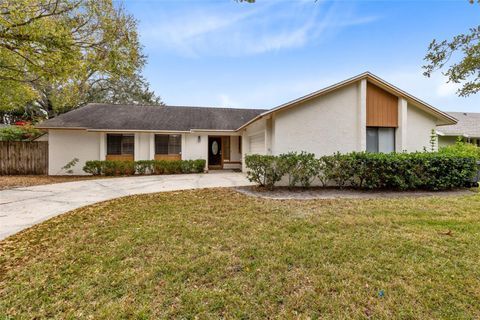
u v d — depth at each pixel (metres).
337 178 8.75
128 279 2.93
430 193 8.11
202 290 2.72
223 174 14.76
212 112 19.02
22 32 7.71
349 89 9.56
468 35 4.38
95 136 14.69
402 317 2.33
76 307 2.47
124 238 4.14
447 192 8.27
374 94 9.73
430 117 10.17
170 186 9.80
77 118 15.12
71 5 8.65
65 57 8.52
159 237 4.18
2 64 10.08
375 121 9.71
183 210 5.90
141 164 14.32
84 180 11.77
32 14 7.88
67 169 14.27
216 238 4.13
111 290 2.73
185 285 2.82
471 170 8.78
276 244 3.88
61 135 14.32
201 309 2.42
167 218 5.26
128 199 7.24
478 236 4.18
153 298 2.59
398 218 5.16
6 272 3.13
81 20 9.27
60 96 16.84
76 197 7.62
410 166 8.36
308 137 9.35
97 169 13.62
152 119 16.31
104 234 4.36
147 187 9.56
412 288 2.75
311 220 5.05
